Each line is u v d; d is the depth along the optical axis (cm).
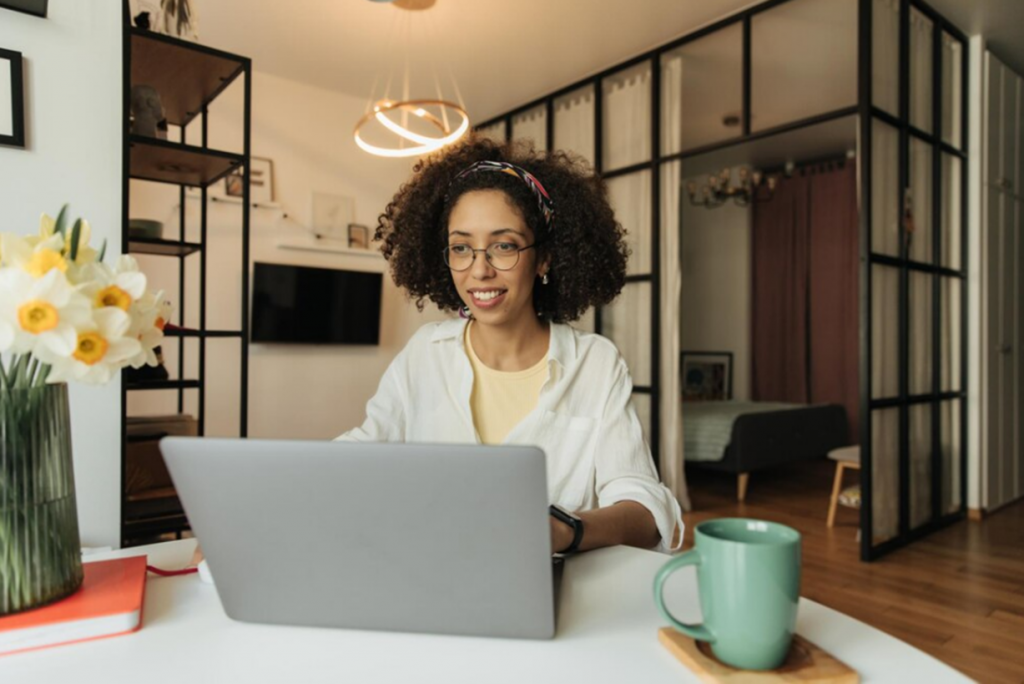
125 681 55
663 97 378
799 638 60
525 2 327
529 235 106
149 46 210
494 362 113
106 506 142
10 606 62
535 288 122
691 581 76
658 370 377
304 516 58
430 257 126
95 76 143
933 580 265
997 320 374
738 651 54
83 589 70
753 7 328
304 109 434
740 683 53
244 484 58
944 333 352
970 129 365
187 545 94
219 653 60
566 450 107
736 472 417
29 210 135
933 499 337
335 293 436
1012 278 388
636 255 391
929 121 338
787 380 618
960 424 360
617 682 54
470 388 111
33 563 64
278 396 421
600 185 124
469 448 53
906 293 314
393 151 331
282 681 55
